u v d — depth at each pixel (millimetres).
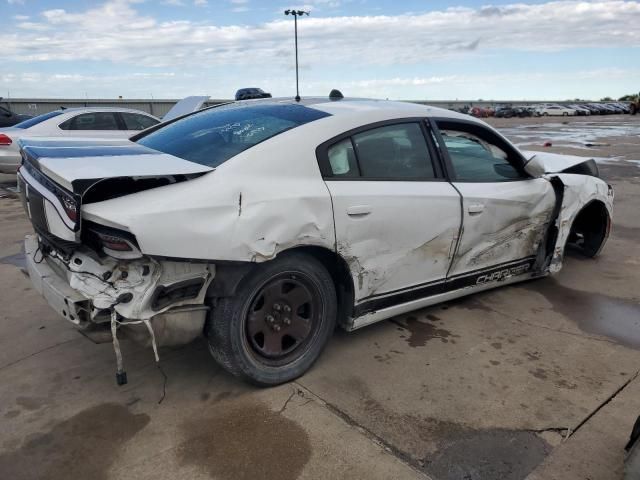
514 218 3609
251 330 2574
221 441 2301
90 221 2176
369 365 2953
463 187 3299
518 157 3764
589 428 2422
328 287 2799
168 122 3562
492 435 2367
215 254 2273
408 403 2600
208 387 2717
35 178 2539
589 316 3676
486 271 3596
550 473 2135
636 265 4777
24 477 2086
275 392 2676
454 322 3533
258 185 2463
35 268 2600
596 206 4609
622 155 13906
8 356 3027
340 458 2201
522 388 2752
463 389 2734
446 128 3369
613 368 2979
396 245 2965
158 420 2443
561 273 4547
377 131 2996
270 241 2412
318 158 2705
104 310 2188
